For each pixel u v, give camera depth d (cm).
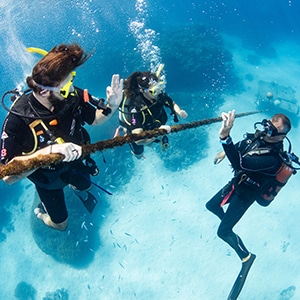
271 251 845
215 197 550
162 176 1007
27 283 864
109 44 1459
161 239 884
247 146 445
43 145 240
